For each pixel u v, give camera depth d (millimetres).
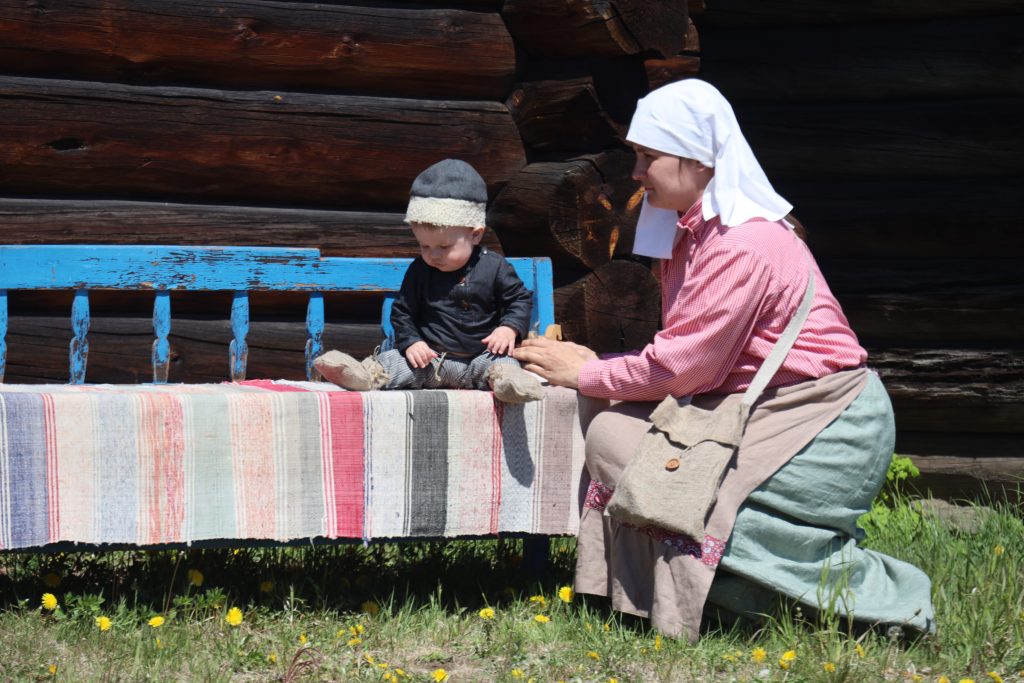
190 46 5105
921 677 3328
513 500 3943
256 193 5352
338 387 4242
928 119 6523
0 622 3516
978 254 6441
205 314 5457
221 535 3602
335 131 5336
